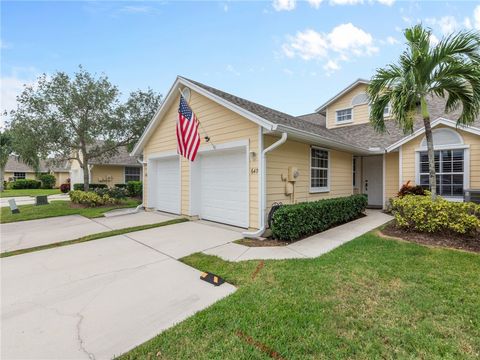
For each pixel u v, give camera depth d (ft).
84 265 14.08
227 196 24.36
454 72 18.35
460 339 7.54
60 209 36.78
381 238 18.81
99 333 8.11
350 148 28.99
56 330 8.28
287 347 7.25
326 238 19.31
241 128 21.95
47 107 42.04
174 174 31.35
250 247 17.10
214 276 11.98
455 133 27.04
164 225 24.44
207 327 8.20
